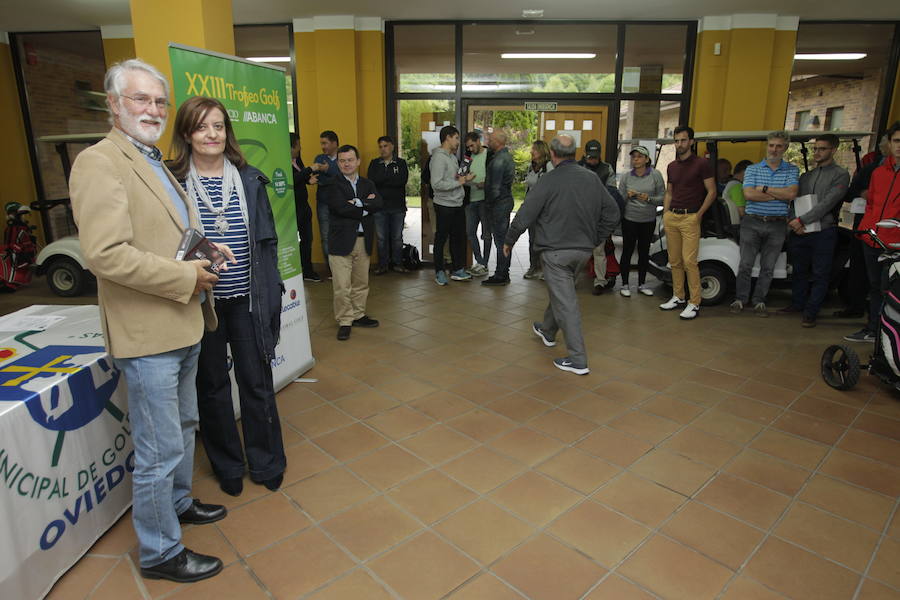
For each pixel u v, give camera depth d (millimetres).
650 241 5754
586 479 2615
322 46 6883
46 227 8094
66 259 6094
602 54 7348
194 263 1751
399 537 2219
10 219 6375
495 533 2242
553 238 3678
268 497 2477
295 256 3662
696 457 2805
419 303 5715
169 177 1892
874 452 2848
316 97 7191
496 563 2076
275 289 2414
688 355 4219
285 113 3453
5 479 1702
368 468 2705
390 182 6867
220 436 2453
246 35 7379
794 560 2096
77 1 6258
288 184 3523
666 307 5418
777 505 2426
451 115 7410
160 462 1872
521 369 3947
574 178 3596
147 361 1782
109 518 2242
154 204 1731
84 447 2078
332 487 2553
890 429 3078
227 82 2934
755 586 1969
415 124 7473
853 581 1993
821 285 4793
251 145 3145
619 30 7043
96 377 2148
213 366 2346
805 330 4816
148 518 1902
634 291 6246
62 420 1958
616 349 4344
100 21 7066
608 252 6227
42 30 7484
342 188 4363
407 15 6832
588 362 4070
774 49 6844
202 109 2057
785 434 3031
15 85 7762
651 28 7121
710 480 2607
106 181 1586
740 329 4844
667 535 2232
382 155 6824
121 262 1585
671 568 2055
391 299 5879
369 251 4727
